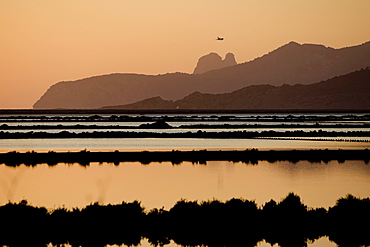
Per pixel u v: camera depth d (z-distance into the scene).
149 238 102.25
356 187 147.88
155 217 106.94
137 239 101.50
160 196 135.75
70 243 99.81
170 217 107.12
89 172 175.38
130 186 150.00
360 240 101.12
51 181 157.62
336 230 105.06
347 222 106.81
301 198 131.75
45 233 102.94
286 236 103.12
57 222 104.94
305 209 110.06
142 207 110.44
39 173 172.75
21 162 197.25
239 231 104.81
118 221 105.81
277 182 156.50
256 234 103.69
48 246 98.06
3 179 160.25
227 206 109.12
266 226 105.81
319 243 99.31
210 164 195.25
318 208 111.31
